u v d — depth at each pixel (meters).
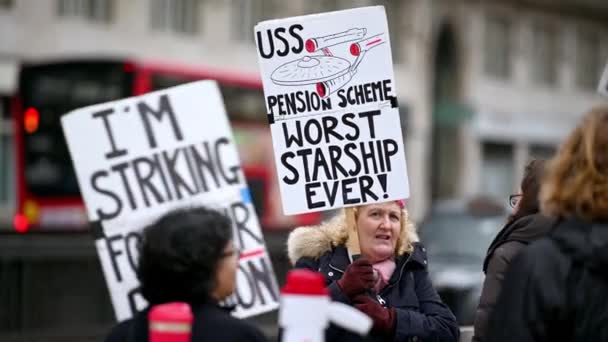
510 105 100.81
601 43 112.44
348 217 11.38
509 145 101.69
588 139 8.19
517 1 100.81
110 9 68.00
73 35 65.44
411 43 89.94
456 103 92.38
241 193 13.57
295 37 11.71
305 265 11.39
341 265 11.15
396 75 88.44
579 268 8.02
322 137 11.67
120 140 13.41
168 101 13.51
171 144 13.47
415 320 10.72
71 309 26.34
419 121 89.88
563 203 8.20
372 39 11.62
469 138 96.19
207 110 13.57
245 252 13.45
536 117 103.56
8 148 61.75
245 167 47.38
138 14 68.88
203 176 13.51
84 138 13.37
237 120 47.00
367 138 11.60
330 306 8.24
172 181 13.42
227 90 46.47
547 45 106.38
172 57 70.94
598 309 7.96
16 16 62.72
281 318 8.34
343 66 11.66
